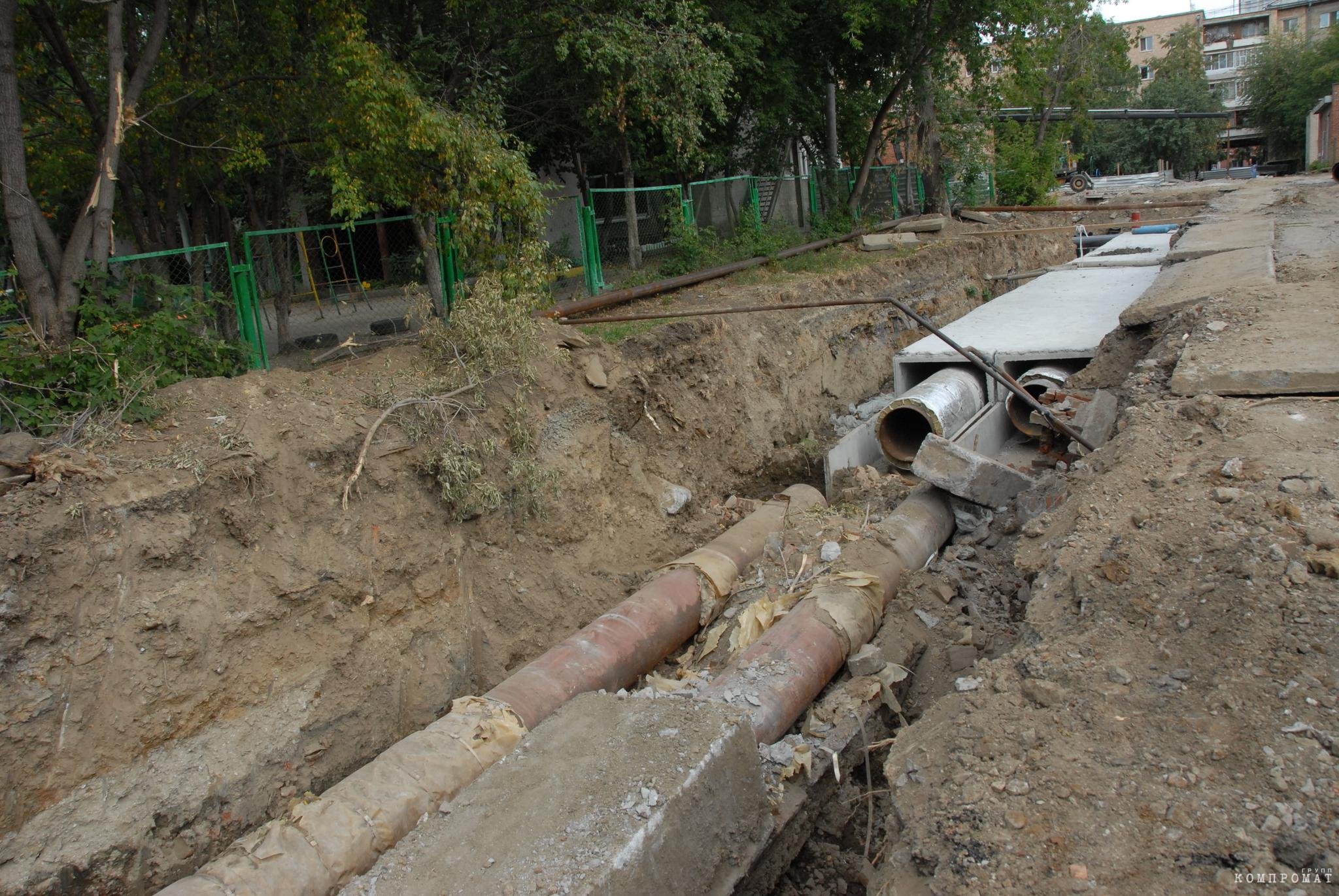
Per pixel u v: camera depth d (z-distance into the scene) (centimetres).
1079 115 3578
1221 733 354
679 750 478
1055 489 834
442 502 766
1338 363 615
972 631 718
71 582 544
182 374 755
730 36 1415
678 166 1630
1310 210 1684
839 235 2055
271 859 482
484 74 1152
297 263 1536
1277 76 5491
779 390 1284
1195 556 445
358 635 673
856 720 623
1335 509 446
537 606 814
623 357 1026
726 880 470
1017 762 370
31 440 589
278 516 652
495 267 1005
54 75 1025
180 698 573
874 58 2075
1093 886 310
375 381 804
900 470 1126
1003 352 1146
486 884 400
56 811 512
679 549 976
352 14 906
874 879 387
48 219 1352
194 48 985
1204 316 823
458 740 568
